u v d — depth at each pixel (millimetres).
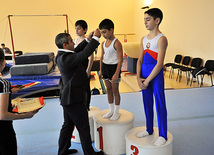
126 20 11344
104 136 2221
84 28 2553
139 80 1920
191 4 5859
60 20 10797
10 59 7707
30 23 10578
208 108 3459
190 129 2748
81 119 1954
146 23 1785
